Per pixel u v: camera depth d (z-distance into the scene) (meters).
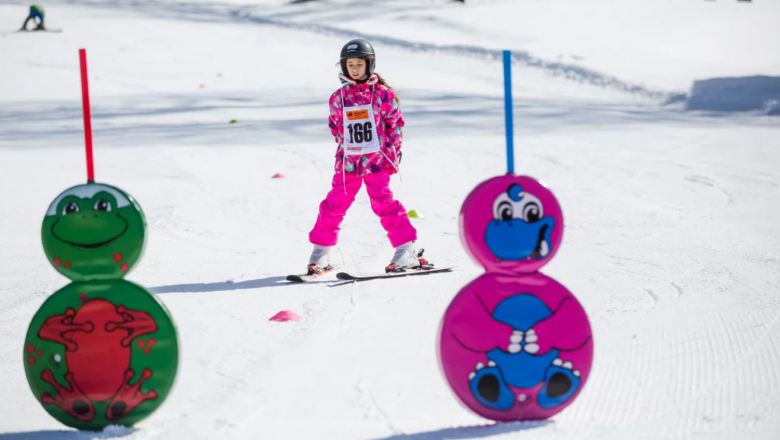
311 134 18.06
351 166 7.79
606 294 6.89
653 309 6.44
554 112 21.64
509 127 4.39
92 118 20.47
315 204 11.16
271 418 4.46
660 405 4.52
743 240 8.86
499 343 4.14
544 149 15.64
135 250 4.18
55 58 31.88
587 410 4.46
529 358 4.16
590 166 13.79
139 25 43.31
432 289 7.17
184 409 4.61
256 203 11.20
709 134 17.17
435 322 6.19
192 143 16.75
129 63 31.77
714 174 12.80
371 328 6.09
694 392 4.70
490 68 31.58
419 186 12.39
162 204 11.01
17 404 4.78
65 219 4.16
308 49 37.12
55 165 13.98
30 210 10.48
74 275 4.17
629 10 40.66
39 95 24.70
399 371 5.18
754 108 22.58
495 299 4.16
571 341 4.19
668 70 28.91
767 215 10.09
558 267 7.84
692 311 6.36
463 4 48.62
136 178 12.97
